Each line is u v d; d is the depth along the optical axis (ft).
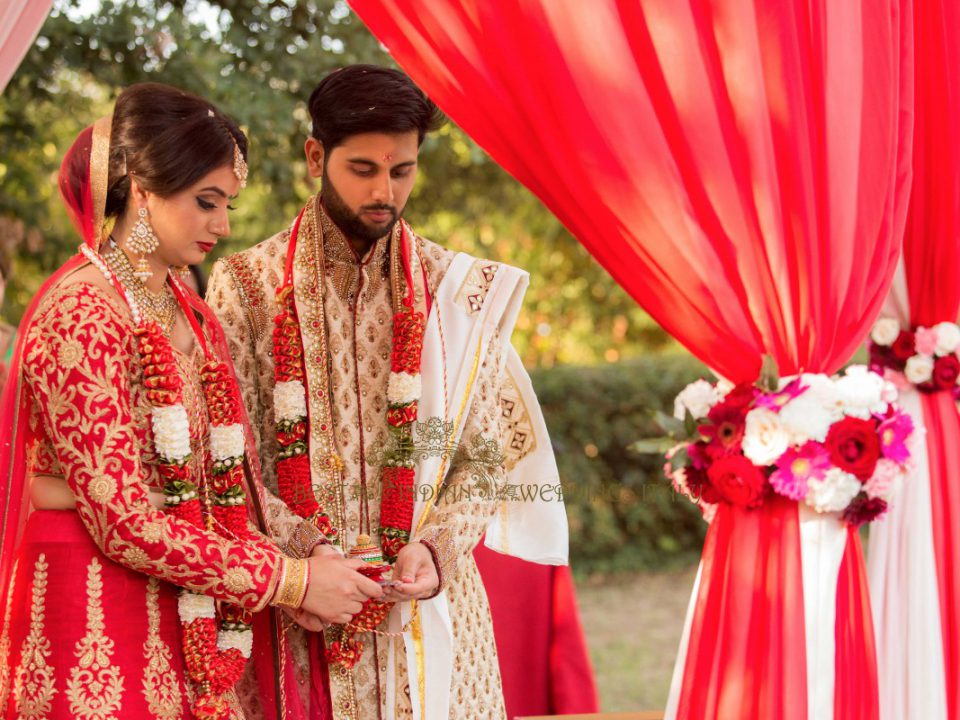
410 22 7.41
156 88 6.78
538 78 7.35
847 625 7.90
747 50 7.47
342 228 7.93
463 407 8.09
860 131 7.98
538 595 10.97
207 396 7.10
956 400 9.34
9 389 6.53
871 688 7.93
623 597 27.30
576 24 7.31
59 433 6.35
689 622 8.00
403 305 8.12
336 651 7.55
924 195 9.12
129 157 6.63
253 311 8.00
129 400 6.57
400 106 7.50
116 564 6.49
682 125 7.44
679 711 7.82
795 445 7.56
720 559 7.91
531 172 7.60
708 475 7.73
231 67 17.22
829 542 7.79
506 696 10.69
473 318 8.27
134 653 6.43
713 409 7.71
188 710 6.66
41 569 6.43
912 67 8.32
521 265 37.73
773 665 7.57
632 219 7.43
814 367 7.77
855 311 7.93
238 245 21.24
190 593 6.72
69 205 6.77
